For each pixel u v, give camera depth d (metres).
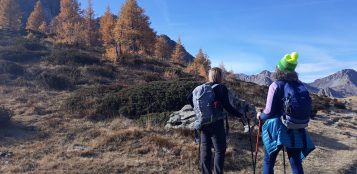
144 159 11.26
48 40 46.47
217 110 7.17
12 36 46.56
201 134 7.37
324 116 27.33
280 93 6.30
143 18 47.47
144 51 52.41
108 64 35.03
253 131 14.48
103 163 10.65
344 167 12.46
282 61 6.43
